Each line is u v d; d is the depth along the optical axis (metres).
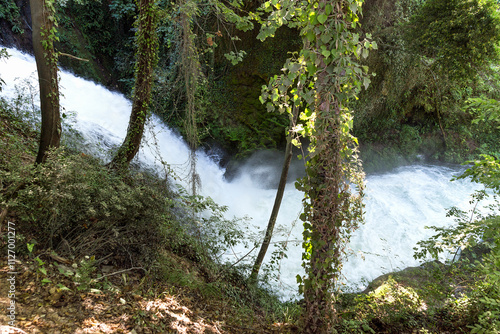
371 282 6.00
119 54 12.85
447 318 4.39
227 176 11.15
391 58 10.43
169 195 5.51
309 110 3.26
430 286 4.68
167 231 4.38
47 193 3.20
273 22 3.59
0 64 8.57
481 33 7.74
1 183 3.36
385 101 11.46
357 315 4.38
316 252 3.27
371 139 11.88
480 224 4.07
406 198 9.73
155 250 4.13
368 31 10.23
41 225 3.34
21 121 6.22
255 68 10.95
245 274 5.63
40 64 4.02
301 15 3.23
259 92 11.08
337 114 3.04
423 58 10.59
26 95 7.60
